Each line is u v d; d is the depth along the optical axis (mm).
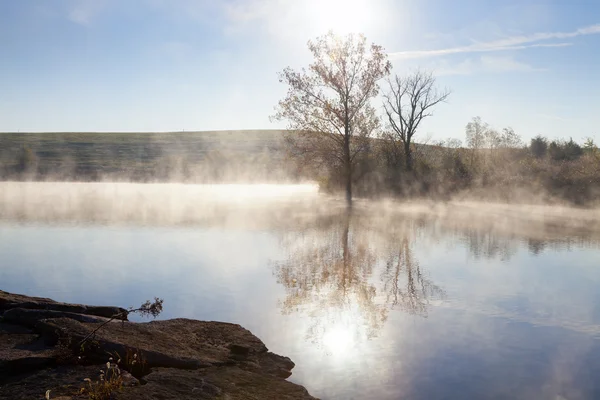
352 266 15773
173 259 16750
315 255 17562
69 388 6773
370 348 8906
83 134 138500
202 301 11758
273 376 7703
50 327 8391
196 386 7109
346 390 7316
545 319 10438
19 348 7945
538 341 9203
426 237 21844
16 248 18906
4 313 9500
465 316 10719
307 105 43031
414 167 44188
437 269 15336
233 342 9000
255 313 10859
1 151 107375
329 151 43781
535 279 14008
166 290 12734
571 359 8391
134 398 6551
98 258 16922
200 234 22750
